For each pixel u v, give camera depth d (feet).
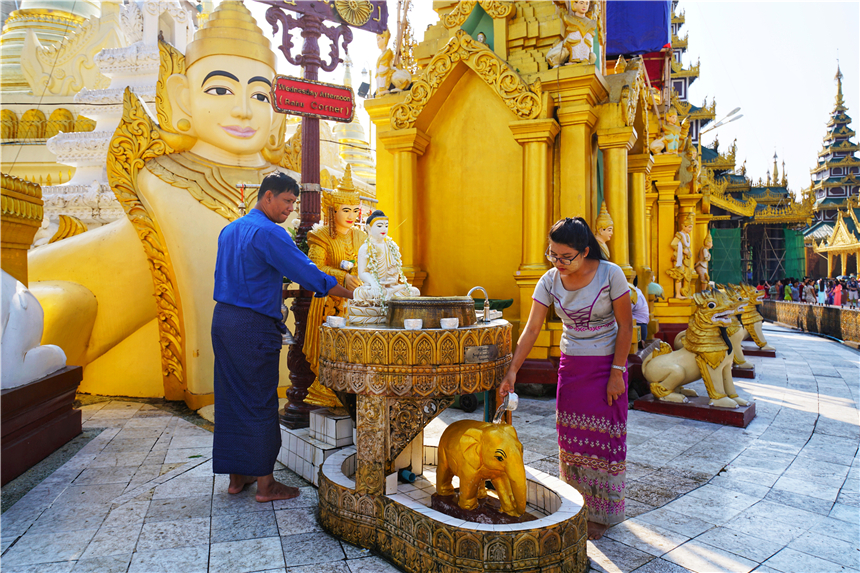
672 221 37.11
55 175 34.99
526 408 19.45
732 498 11.18
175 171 20.17
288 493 11.03
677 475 12.62
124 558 8.44
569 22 21.71
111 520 9.88
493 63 22.30
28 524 9.71
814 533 9.50
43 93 36.19
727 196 93.35
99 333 20.83
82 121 35.73
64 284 19.54
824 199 151.02
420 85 23.70
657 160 36.37
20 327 13.17
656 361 19.62
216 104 20.59
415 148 24.43
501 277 23.48
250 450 10.56
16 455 12.26
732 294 18.65
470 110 24.09
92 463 13.28
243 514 10.21
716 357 18.28
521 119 22.02
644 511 10.50
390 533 8.52
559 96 22.15
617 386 9.57
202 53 20.38
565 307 9.78
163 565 8.23
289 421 13.51
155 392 21.50
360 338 8.89
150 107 28.99
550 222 22.79
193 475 12.42
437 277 24.89
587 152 22.80
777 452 14.42
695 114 90.22
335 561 8.45
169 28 33.14
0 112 35.55
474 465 8.53
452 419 18.20
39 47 36.52
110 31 36.27
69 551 8.66
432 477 10.77
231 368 10.64
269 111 21.93
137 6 31.89
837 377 26.37
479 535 7.31
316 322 13.26
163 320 20.48
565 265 9.21
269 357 10.85
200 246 19.52
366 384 8.82
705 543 9.11
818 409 19.58
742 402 18.39
